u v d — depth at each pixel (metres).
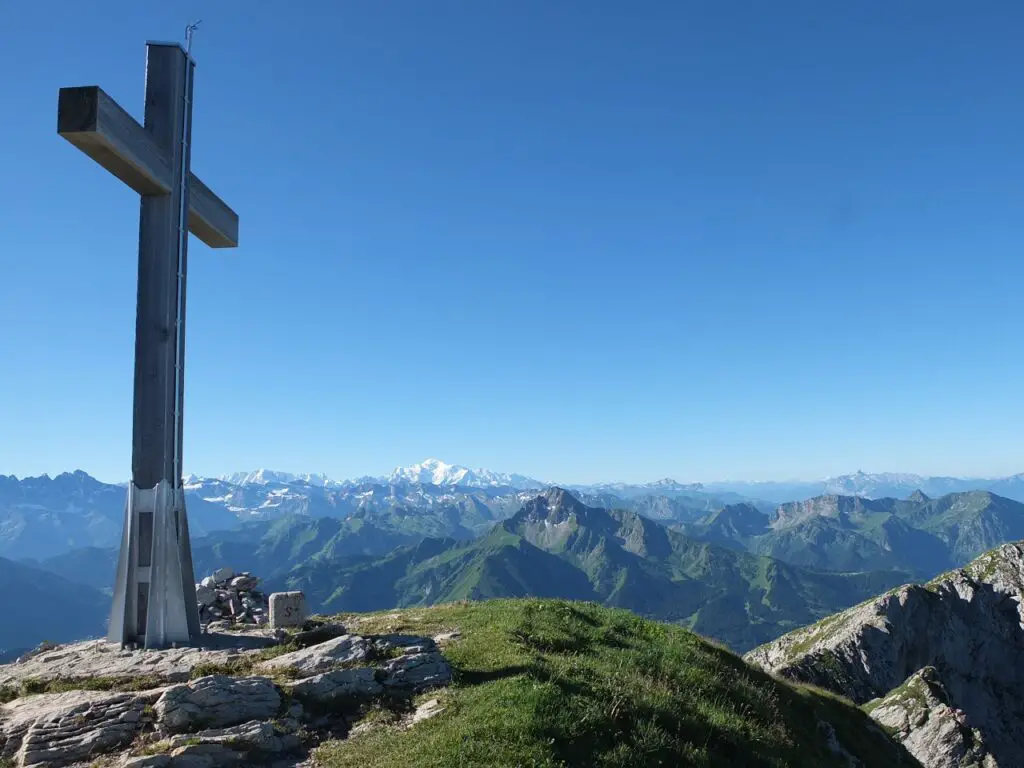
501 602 32.34
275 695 17.62
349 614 33.75
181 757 14.68
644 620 31.89
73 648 24.30
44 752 14.98
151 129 25.70
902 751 34.72
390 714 17.81
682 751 18.20
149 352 25.20
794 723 26.66
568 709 17.70
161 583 24.11
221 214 30.06
